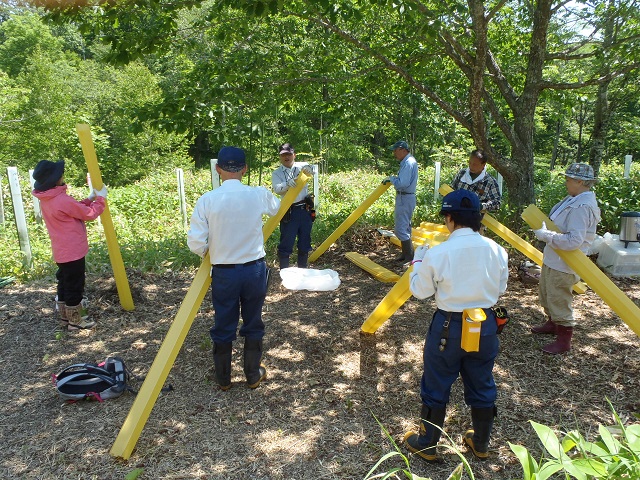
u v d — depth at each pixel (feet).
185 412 11.62
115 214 34.60
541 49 24.21
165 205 37.60
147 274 20.95
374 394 12.41
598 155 33.58
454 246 8.92
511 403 11.93
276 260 23.17
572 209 12.94
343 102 27.81
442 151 56.03
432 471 9.68
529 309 17.58
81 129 14.92
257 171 46.26
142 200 37.47
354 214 22.52
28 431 10.92
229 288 11.55
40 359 14.20
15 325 16.35
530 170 25.29
